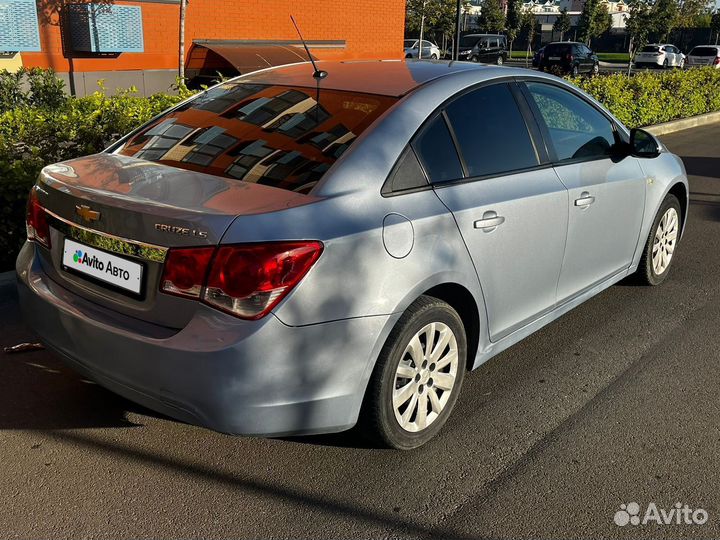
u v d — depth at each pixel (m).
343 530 2.70
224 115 3.48
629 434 3.39
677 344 4.39
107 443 3.20
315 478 3.00
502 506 2.85
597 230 4.23
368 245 2.76
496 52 36.75
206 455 3.14
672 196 5.19
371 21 19.20
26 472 2.98
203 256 2.53
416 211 2.98
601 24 54.59
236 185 2.87
